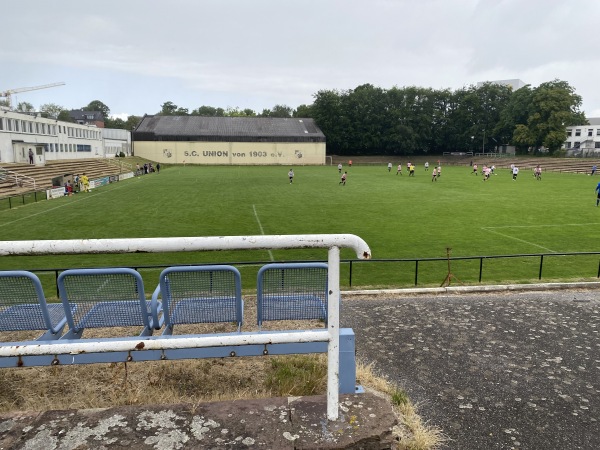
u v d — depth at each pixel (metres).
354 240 2.41
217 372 4.99
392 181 48.12
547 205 28.97
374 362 6.25
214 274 5.98
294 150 89.75
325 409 2.68
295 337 2.50
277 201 30.61
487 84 103.69
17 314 4.69
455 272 14.18
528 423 4.68
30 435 2.40
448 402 5.10
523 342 6.91
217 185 42.72
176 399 4.18
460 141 103.44
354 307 8.71
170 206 28.09
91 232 19.94
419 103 101.62
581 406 5.03
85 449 2.30
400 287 11.20
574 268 14.60
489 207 28.03
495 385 5.54
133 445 2.34
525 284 10.52
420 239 18.83
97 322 4.99
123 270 4.64
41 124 56.94
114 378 4.86
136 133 85.88
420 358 6.38
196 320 5.28
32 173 43.41
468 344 6.86
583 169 67.31
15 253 2.08
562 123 86.38
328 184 44.09
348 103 98.31
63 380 4.81
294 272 5.83
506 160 85.25
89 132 74.38
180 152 86.88
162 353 3.49
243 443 2.38
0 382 4.76
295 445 2.37
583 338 7.06
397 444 3.29
